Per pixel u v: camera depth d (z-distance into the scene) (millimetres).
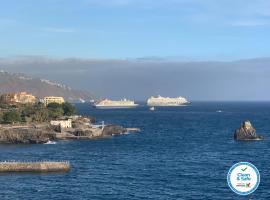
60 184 108438
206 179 114625
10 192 99500
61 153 173750
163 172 126062
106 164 142625
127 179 114875
